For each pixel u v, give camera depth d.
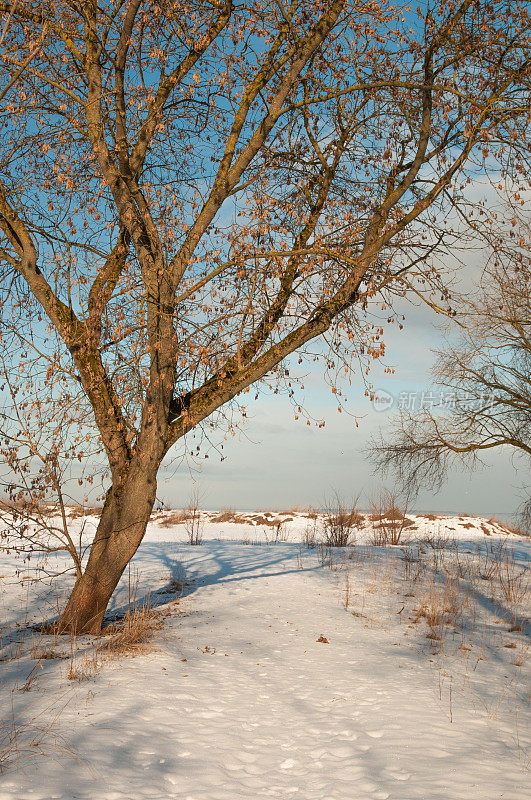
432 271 8.47
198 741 4.10
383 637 8.00
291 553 14.40
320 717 4.80
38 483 7.53
